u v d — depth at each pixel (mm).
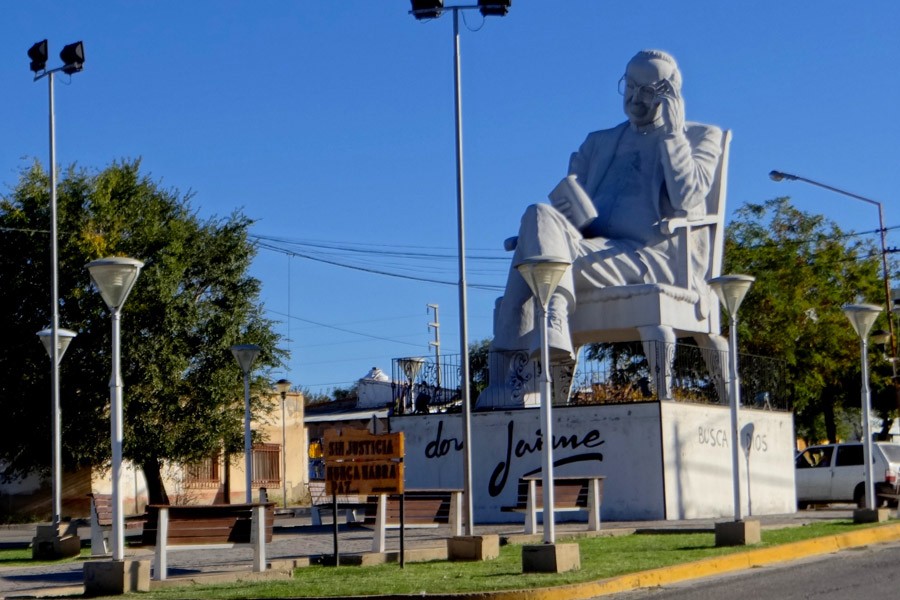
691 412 24609
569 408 24391
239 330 43000
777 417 28031
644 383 24953
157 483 42062
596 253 25078
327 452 16453
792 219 48844
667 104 26516
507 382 25031
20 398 40062
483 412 25031
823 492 34000
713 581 14695
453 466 25250
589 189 27141
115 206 41625
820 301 46812
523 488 21203
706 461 24953
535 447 24547
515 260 24750
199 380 41750
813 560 17172
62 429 40031
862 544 19609
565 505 20656
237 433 43188
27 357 40062
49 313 40500
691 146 26969
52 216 25578
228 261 43219
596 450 24125
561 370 26609
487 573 14961
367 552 18016
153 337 40688
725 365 26453
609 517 23938
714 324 26375
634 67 26688
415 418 25812
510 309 24828
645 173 26578
